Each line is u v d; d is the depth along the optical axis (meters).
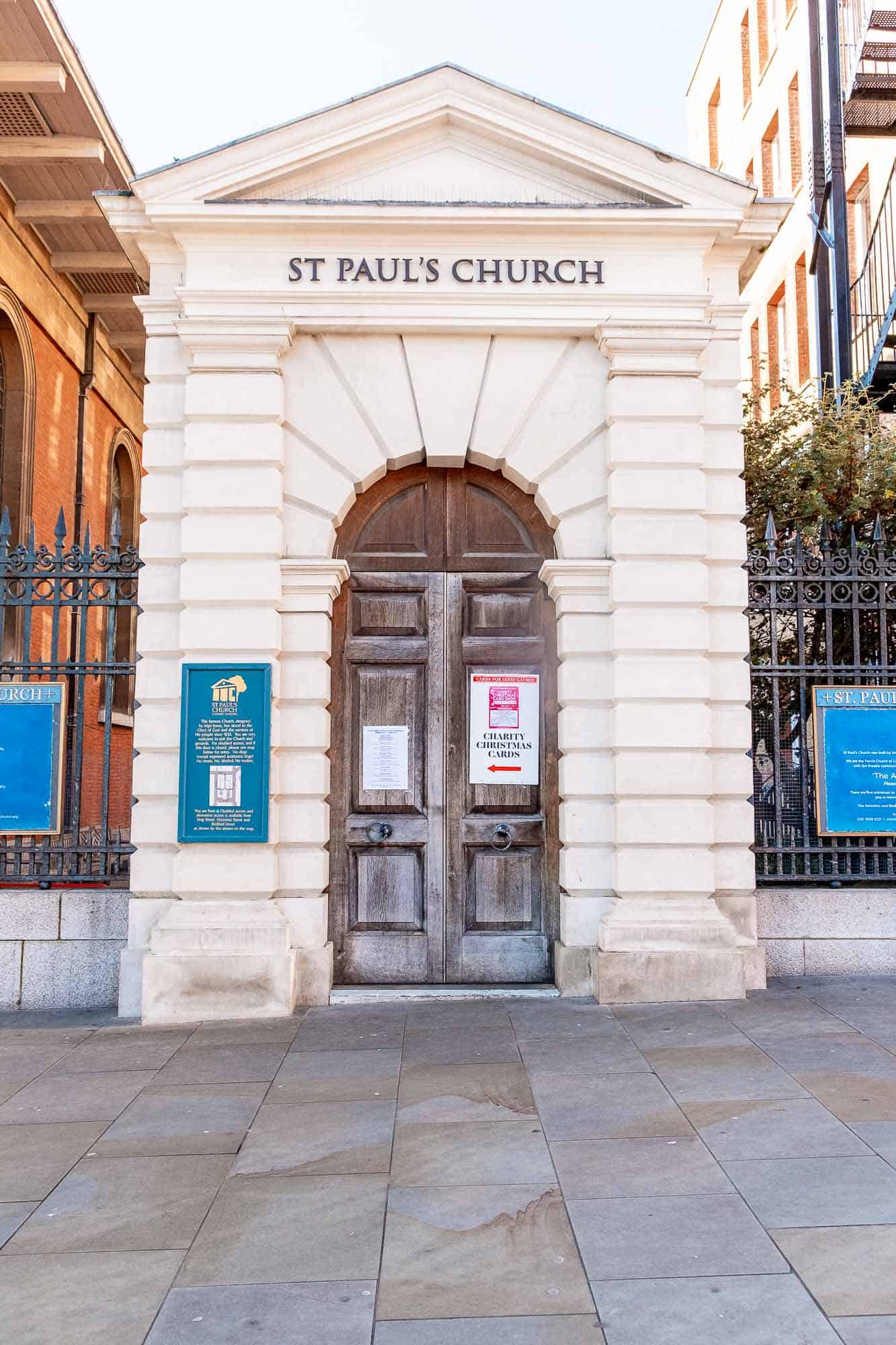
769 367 19.33
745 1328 3.23
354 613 7.65
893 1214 3.92
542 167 7.41
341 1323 3.30
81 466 14.37
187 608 7.08
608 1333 3.22
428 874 7.47
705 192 7.29
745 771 7.29
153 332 7.30
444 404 7.30
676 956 6.94
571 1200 4.11
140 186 7.09
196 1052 6.11
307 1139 4.78
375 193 7.38
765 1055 5.82
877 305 12.55
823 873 7.65
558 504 7.30
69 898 7.29
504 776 7.55
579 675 7.20
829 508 8.70
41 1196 4.25
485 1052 5.98
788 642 8.56
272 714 7.01
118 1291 3.52
